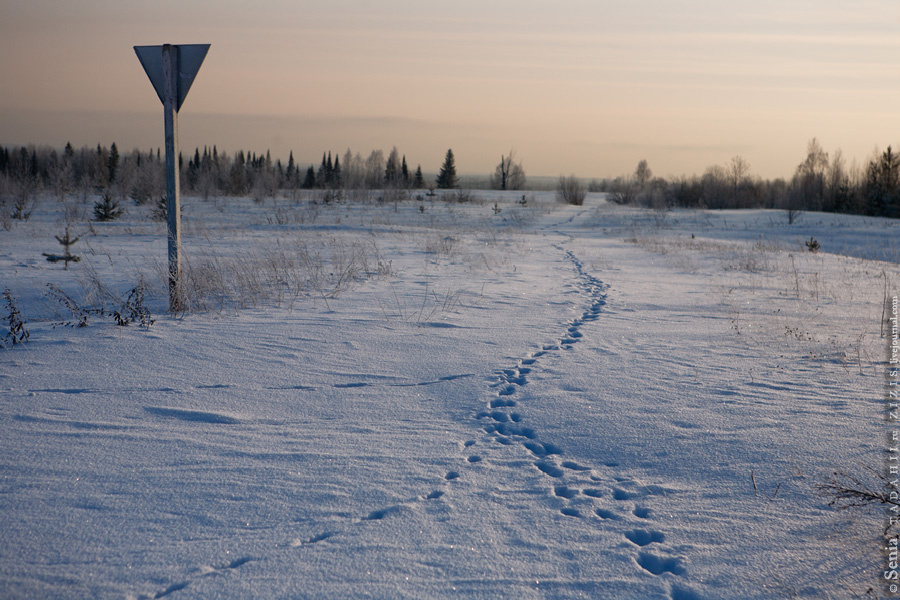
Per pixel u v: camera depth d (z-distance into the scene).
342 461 3.71
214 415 4.41
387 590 2.48
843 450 3.89
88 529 2.89
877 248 25.27
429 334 7.02
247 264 11.16
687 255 18.86
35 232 19.08
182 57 7.37
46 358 5.61
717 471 3.64
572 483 3.49
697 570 2.67
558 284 11.77
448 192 71.25
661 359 6.13
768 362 6.02
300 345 6.34
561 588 2.53
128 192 46.22
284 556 2.70
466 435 4.18
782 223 37.47
